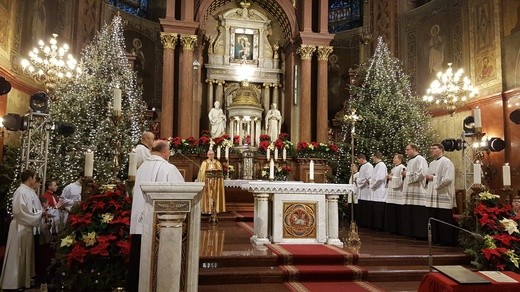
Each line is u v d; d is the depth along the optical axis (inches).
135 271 177.0
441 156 306.2
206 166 396.5
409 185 328.8
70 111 465.4
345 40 676.1
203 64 624.1
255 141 589.0
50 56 420.2
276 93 642.2
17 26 417.7
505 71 450.6
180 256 139.0
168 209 137.8
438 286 162.1
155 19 670.5
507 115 443.5
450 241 286.0
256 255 234.8
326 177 523.2
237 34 644.1
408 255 249.8
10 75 402.3
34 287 243.9
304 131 591.5
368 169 401.7
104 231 198.2
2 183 372.8
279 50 655.1
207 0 601.3
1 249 304.8
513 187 430.9
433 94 481.7
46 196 309.7
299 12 625.3
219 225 386.0
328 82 671.1
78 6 542.9
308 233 277.9
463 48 508.4
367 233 363.3
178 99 586.9
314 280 224.4
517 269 238.7
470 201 275.1
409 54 594.6
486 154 461.1
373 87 551.5
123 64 546.3
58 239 202.4
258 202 278.4
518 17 434.3
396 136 521.7
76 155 447.5
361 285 219.3
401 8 611.2
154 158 184.4
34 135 368.5
